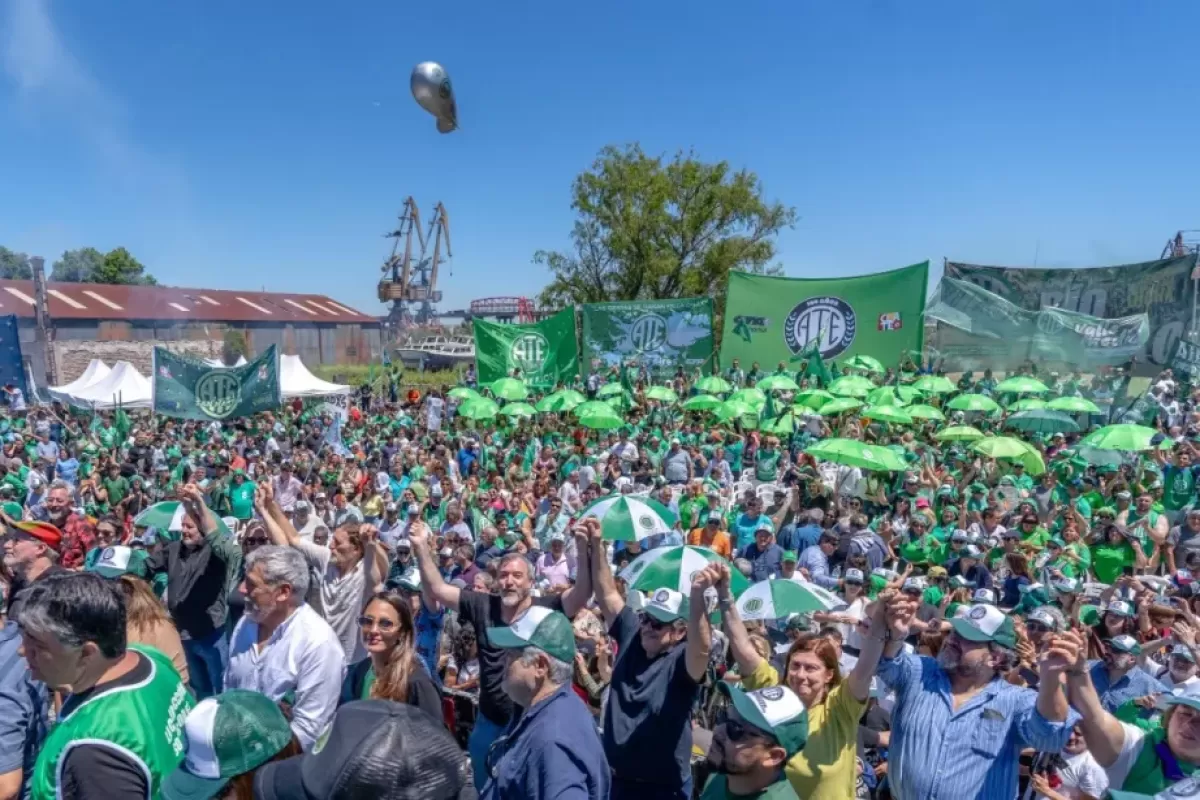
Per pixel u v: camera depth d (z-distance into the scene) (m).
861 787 5.78
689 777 4.04
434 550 9.77
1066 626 5.82
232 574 5.71
